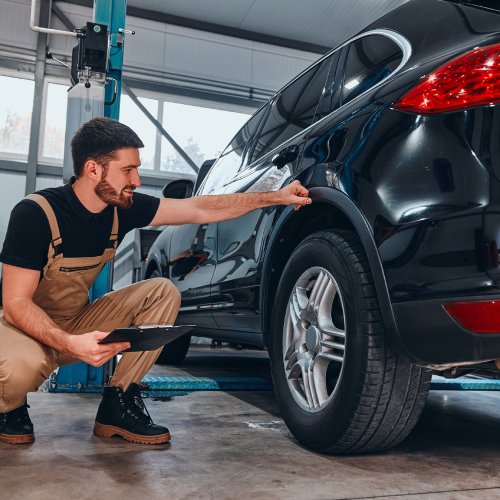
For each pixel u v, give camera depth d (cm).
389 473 140
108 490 123
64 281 158
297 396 167
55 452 153
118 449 157
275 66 892
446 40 149
